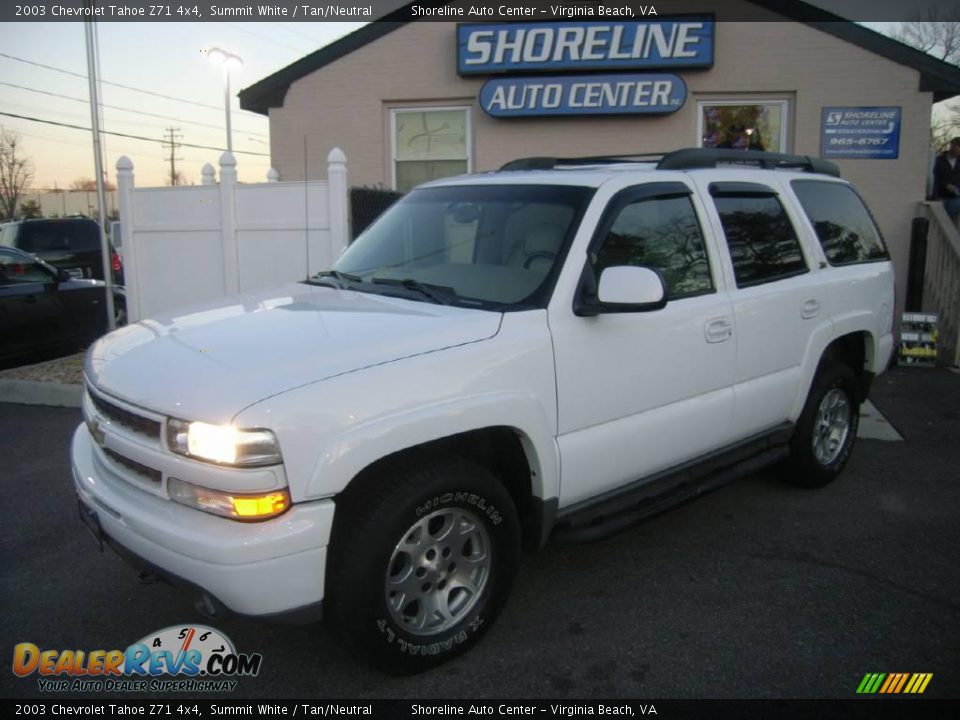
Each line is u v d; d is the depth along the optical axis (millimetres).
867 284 5305
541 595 3830
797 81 9891
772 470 5418
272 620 2750
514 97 9930
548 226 3693
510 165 4906
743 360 4289
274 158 10719
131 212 9008
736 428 4332
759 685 3111
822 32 9789
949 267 9328
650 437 3811
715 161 4535
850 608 3697
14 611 3695
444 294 3615
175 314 3754
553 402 3391
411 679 3164
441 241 4035
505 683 3131
